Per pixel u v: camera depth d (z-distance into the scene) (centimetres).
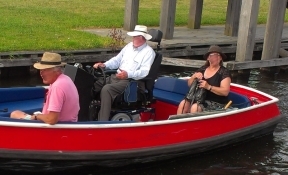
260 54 1405
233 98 772
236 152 731
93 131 592
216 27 1612
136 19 1409
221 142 708
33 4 1848
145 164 649
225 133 713
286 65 1245
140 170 654
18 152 563
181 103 717
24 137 566
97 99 682
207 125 689
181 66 1195
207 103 720
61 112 580
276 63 1207
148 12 1808
